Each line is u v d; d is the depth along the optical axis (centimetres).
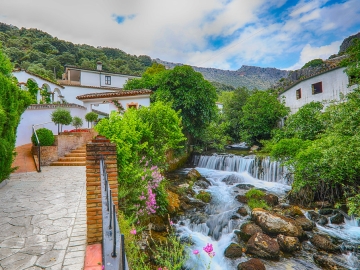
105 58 5616
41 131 1009
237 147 2019
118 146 540
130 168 553
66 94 2484
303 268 513
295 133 1369
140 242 531
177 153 1410
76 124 1479
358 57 1045
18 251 299
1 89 601
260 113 1866
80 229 367
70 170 882
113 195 363
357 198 613
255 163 1278
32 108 1295
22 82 1881
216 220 727
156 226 623
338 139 699
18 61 4188
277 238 597
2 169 604
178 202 812
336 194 788
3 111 577
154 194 624
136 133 679
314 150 793
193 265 526
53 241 327
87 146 342
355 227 684
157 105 964
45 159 971
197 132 1583
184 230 668
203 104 1487
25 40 5078
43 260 279
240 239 630
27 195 555
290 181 1083
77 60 5206
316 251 573
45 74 3369
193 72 1520
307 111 1371
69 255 290
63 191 592
